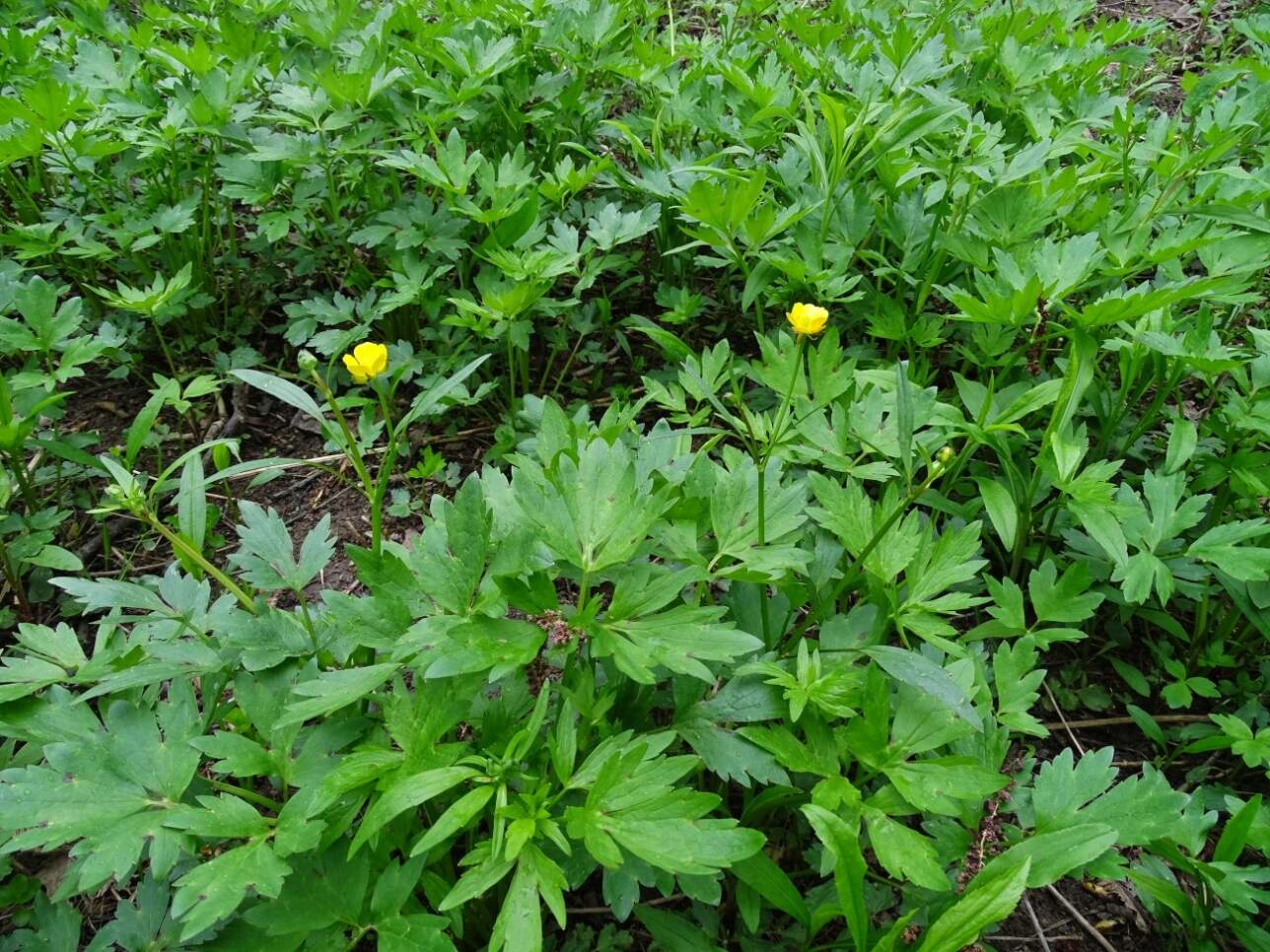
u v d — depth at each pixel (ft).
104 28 3.98
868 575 1.95
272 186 3.14
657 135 3.24
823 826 1.52
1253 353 2.69
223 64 3.65
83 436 2.75
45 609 2.54
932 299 3.15
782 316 3.36
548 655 1.63
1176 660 2.46
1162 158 3.02
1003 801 1.83
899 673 1.71
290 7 3.98
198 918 1.43
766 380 2.23
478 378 3.15
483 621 1.60
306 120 3.17
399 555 1.85
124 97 3.28
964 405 2.75
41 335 2.63
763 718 1.75
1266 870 1.73
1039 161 2.83
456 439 3.07
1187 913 1.83
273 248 3.48
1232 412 2.37
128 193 3.48
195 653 1.78
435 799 1.74
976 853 1.74
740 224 2.69
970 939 1.41
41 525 2.50
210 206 3.67
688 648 1.60
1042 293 2.35
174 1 4.58
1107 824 1.71
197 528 1.98
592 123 3.67
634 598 1.66
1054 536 2.57
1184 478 2.28
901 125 2.89
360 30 3.98
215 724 1.87
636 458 2.03
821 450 2.16
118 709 1.65
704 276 3.67
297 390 1.72
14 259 3.14
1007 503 2.30
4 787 1.54
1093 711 2.41
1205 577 2.31
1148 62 5.16
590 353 3.18
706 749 1.72
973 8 4.53
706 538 1.95
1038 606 2.13
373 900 1.57
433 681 1.64
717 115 3.44
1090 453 2.71
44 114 2.93
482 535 1.69
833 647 1.88
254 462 1.91
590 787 1.56
